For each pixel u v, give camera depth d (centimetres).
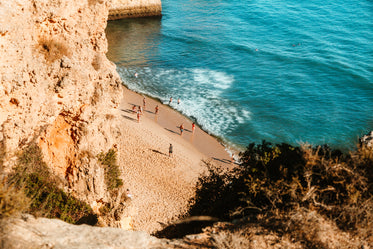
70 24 1592
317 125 4512
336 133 4362
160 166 3431
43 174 1461
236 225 843
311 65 6056
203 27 7938
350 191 838
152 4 8338
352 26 7781
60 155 1727
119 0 8019
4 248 616
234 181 1195
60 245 674
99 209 1916
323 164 905
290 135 4303
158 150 3700
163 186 3131
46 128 1611
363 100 5075
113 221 1978
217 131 4297
